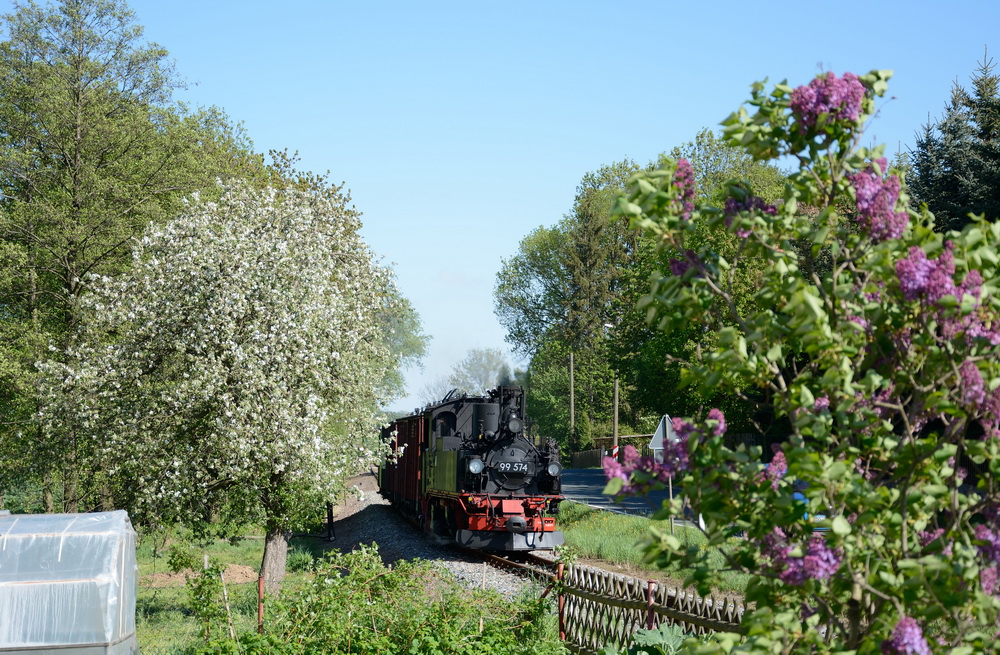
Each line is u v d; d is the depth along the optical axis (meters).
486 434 24.94
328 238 21.86
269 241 19.16
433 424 28.34
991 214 28.56
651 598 10.38
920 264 4.08
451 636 9.46
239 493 18.48
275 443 17.08
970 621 4.05
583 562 22.47
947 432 4.39
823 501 4.14
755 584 4.61
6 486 26.58
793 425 4.48
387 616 10.15
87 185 26.52
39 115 26.22
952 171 31.12
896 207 4.73
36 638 9.17
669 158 4.75
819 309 4.02
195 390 17.02
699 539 21.88
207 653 9.52
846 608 4.73
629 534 25.91
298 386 18.19
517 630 10.96
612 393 75.62
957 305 3.97
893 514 4.28
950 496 4.39
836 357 4.19
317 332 18.56
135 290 19.19
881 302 4.53
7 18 26.50
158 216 26.88
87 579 9.33
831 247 4.67
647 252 45.78
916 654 3.79
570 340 76.19
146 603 18.45
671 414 44.19
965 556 3.98
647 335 48.59
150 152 27.98
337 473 19.08
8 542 9.38
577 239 74.12
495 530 23.69
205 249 18.33
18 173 26.62
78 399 18.25
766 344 4.48
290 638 9.80
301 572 22.09
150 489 17.42
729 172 50.34
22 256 25.30
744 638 4.40
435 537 26.80
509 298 79.62
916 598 4.05
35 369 24.70
